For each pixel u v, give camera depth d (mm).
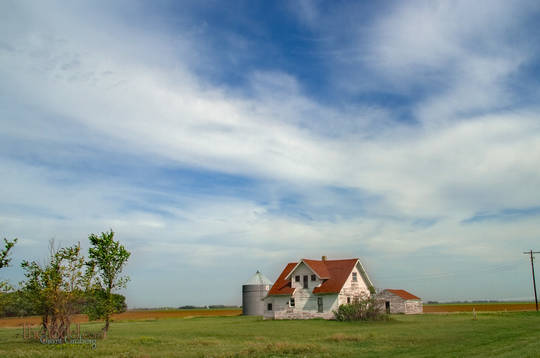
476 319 49219
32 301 35375
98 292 35531
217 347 27000
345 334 32094
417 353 20516
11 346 30828
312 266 60750
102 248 35719
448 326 38438
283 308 62188
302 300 60969
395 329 36938
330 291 58344
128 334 41062
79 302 36031
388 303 71750
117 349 27172
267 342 28656
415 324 43312
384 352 21844
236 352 23719
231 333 38750
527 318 48875
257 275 85125
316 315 59250
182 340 32469
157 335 38781
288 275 62562
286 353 22828
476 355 18688
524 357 17625
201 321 70062
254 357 21984
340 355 21453
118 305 36875
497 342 23406
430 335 29984
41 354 25328
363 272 64562
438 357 18672
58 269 34969
